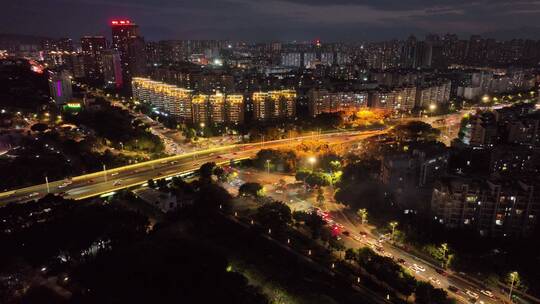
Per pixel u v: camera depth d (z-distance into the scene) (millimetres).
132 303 190375
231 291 196875
